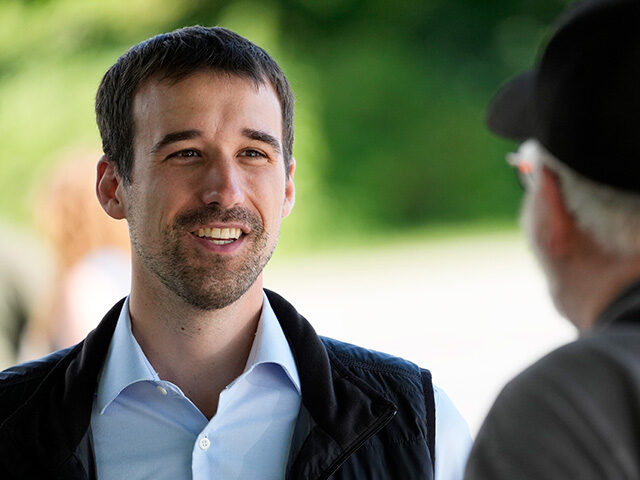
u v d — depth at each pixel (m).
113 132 4.89
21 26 34.41
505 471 3.03
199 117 4.58
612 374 3.03
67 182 9.13
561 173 3.33
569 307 3.43
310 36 36.44
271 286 28.94
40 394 4.73
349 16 36.41
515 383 3.18
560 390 3.05
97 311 9.01
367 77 36.12
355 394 4.74
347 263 32.22
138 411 4.65
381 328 23.08
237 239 4.62
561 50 3.30
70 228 9.10
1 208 33.44
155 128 4.62
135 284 4.78
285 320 4.96
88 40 34.47
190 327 4.69
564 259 3.38
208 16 35.31
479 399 16.64
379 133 36.25
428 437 4.77
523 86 3.79
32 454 4.55
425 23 36.91
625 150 3.11
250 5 35.75
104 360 4.77
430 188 36.34
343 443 4.59
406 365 5.05
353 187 35.91
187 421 4.63
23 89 34.00
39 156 33.56
